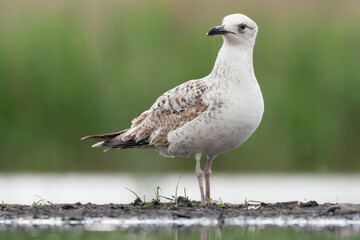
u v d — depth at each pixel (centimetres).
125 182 1551
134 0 1930
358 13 1895
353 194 1341
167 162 1702
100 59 1795
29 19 1853
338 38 1814
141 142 1038
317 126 1730
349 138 1742
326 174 1694
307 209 983
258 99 971
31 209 1004
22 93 1753
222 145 986
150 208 992
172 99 1003
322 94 1764
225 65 972
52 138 1738
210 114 962
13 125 1736
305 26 1848
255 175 1686
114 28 1850
